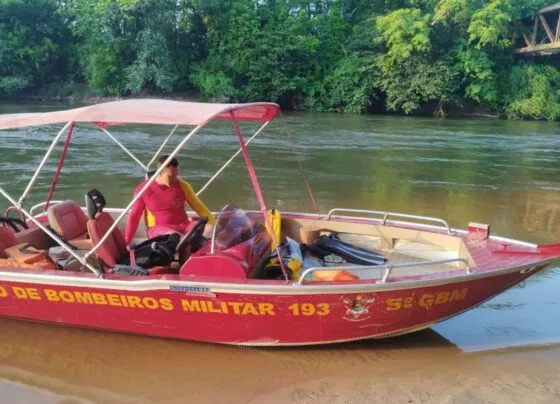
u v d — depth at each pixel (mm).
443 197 9492
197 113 3662
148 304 3801
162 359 3812
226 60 31344
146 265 4098
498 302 4758
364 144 16688
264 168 11922
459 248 4578
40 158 12312
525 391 3426
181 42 31969
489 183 10891
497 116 29453
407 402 3305
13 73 31844
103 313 3959
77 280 3779
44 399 3348
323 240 4895
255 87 30828
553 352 3916
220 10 31422
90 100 31688
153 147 14648
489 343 4051
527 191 10141
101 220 4246
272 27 31781
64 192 9023
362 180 10875
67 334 4164
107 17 29234
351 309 3656
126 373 3629
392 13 29156
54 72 34000
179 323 3867
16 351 3908
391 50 28266
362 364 3758
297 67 30750
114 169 11141
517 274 3932
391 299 3643
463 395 3381
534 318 4449
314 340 3852
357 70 29656
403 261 4758
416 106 28594
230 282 3596
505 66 29938
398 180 10969
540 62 30953
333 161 13242
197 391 3420
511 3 29000
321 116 27422
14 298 4094
